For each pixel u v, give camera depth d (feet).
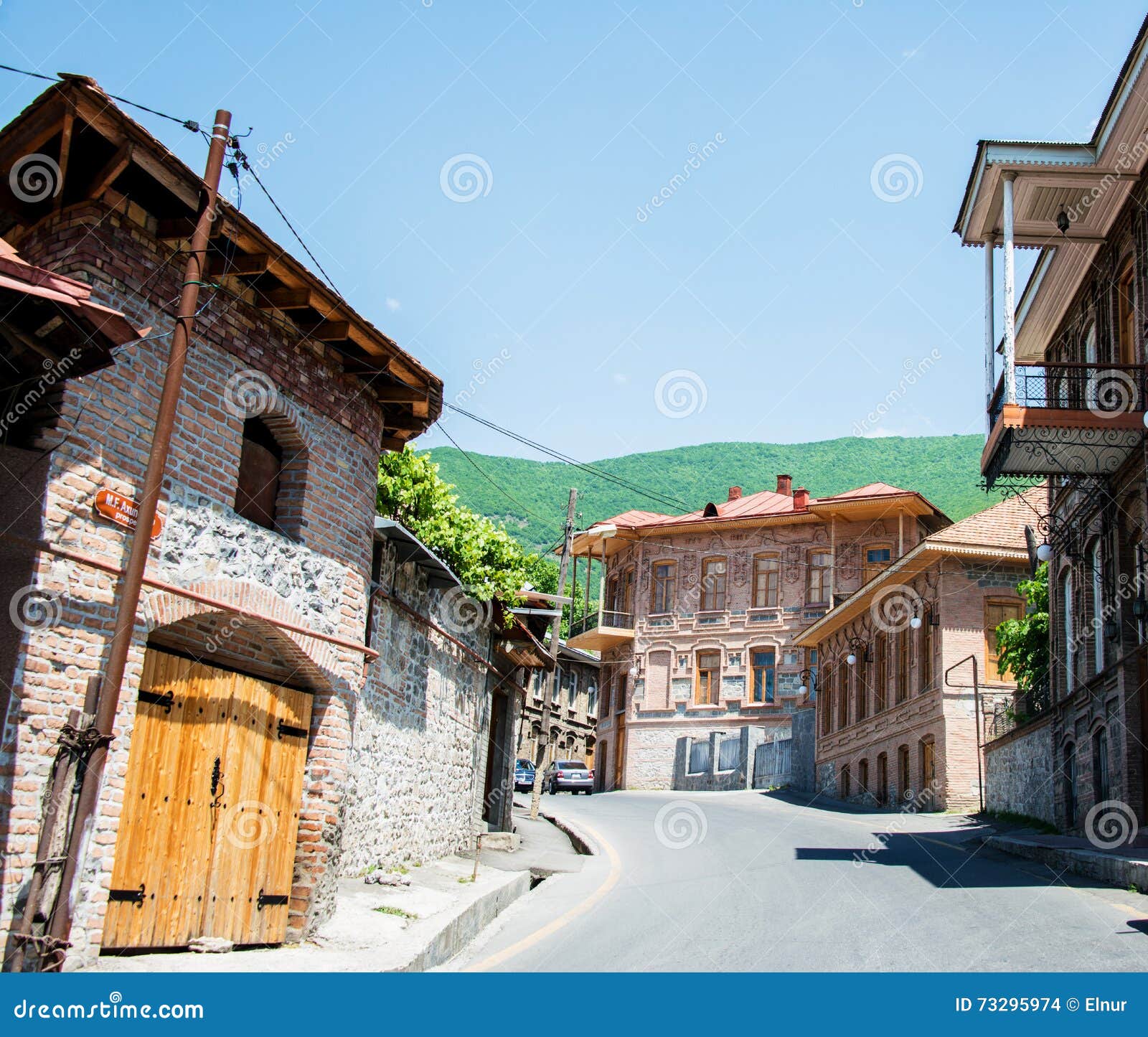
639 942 37.19
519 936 40.19
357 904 39.01
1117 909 41.45
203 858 30.86
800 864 58.29
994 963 32.30
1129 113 58.08
